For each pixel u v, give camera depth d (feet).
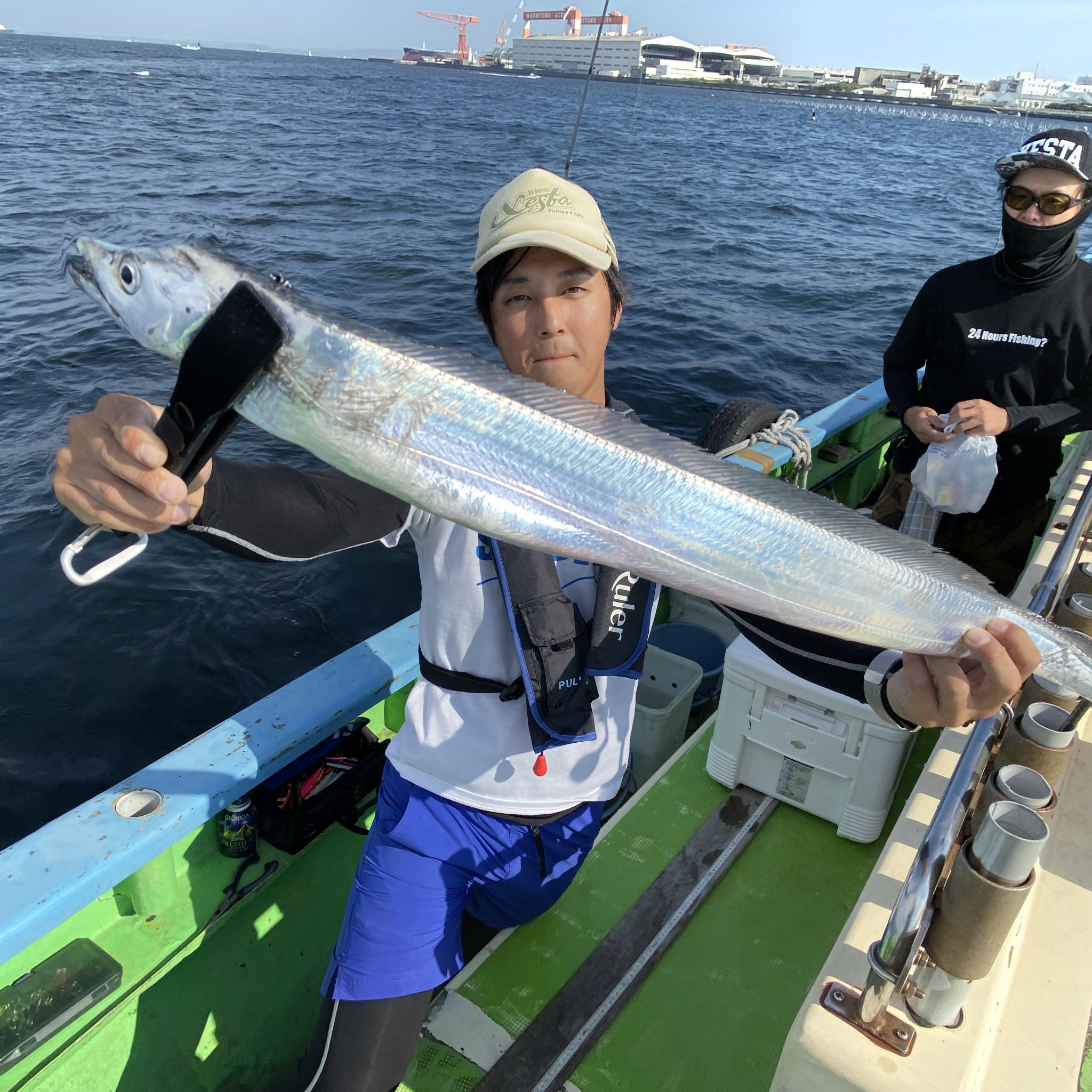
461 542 5.22
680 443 4.49
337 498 4.70
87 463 3.31
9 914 5.24
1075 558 8.27
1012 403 10.05
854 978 4.08
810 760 7.60
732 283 40.37
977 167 117.19
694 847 7.48
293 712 7.36
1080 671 5.25
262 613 15.49
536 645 5.10
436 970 5.33
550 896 6.17
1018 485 10.42
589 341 5.15
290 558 4.51
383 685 7.84
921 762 8.77
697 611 11.82
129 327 3.59
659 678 10.18
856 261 47.57
